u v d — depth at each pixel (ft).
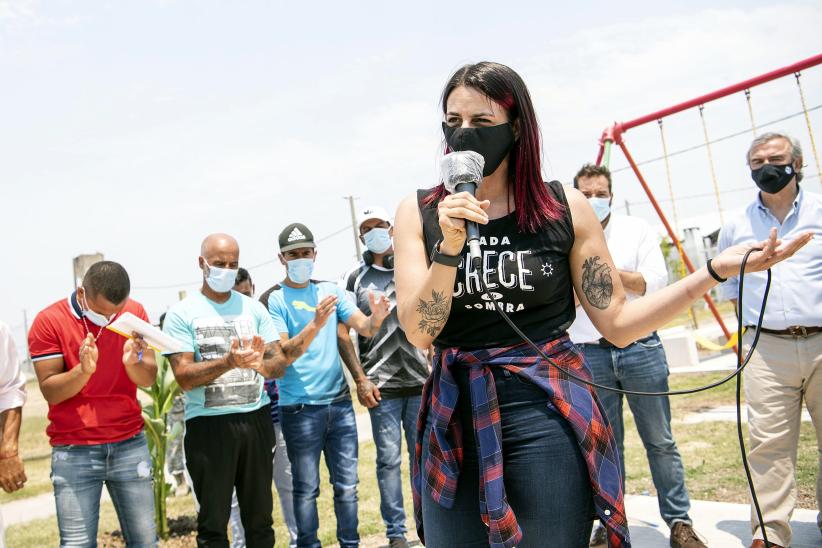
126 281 12.21
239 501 13.37
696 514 14.87
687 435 22.76
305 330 14.03
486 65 6.37
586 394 6.31
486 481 5.92
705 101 26.32
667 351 39.04
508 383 6.18
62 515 11.67
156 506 18.70
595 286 6.43
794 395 11.66
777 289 11.61
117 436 12.11
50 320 12.01
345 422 15.21
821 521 12.75
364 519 18.40
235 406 12.86
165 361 18.98
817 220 11.59
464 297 6.23
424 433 6.81
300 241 15.48
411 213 6.68
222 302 13.84
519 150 6.34
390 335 16.12
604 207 13.98
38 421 50.26
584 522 6.13
